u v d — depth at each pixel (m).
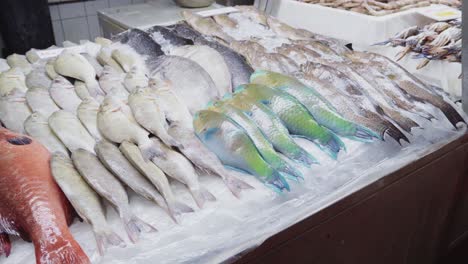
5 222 0.77
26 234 0.76
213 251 0.79
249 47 1.45
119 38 1.56
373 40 1.64
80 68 1.27
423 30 1.62
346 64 1.36
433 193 1.21
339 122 1.08
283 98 1.08
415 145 1.10
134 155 0.89
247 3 2.44
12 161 0.83
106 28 2.32
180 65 1.26
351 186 0.97
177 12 2.31
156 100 1.06
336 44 1.57
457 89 1.37
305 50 1.46
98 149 0.90
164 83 1.15
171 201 0.84
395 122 1.12
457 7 1.84
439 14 1.71
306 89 1.14
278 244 0.86
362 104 1.14
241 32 1.70
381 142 1.06
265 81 1.19
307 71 1.27
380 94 1.21
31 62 1.45
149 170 0.86
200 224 0.83
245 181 0.93
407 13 1.71
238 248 0.80
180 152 0.93
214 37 1.60
